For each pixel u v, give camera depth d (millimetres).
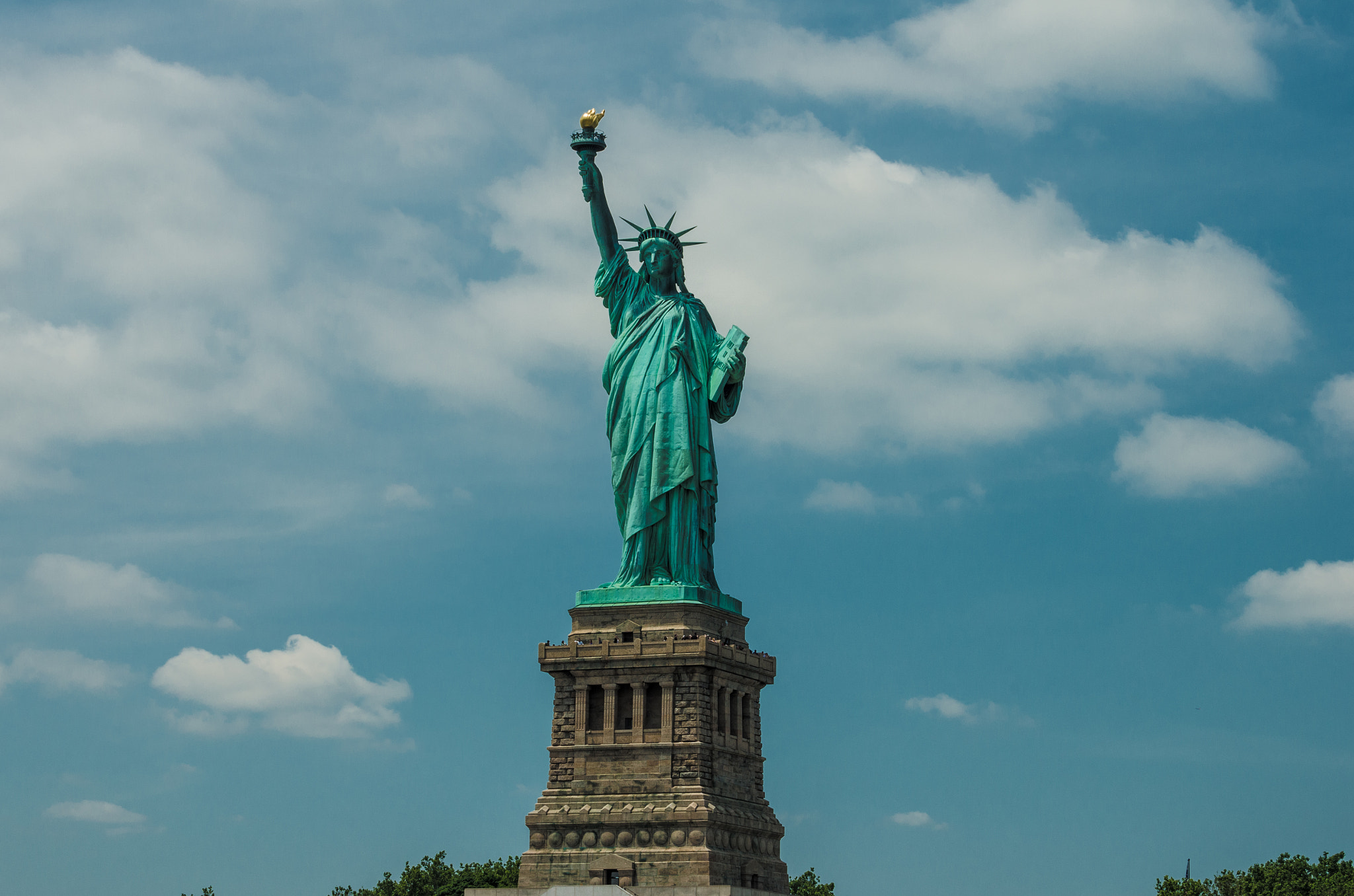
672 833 182750
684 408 197000
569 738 190000
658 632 190375
